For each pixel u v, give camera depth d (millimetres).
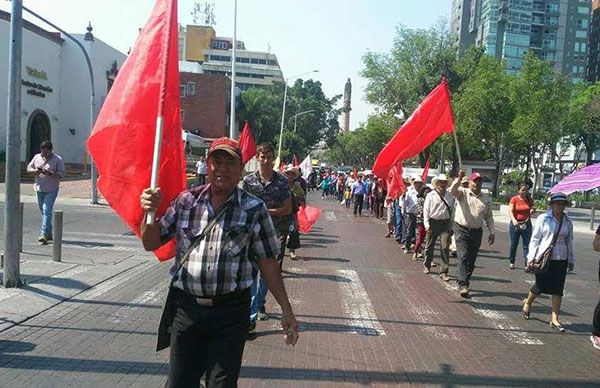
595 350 6488
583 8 126500
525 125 33531
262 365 5414
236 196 3277
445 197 10438
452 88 44156
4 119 33938
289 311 3377
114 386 4766
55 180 11766
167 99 3922
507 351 6289
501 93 34562
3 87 33844
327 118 92250
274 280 3361
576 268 13414
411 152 9336
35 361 5246
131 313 7004
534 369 5727
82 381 4840
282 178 6594
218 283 3160
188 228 3244
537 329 7324
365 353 5941
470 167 61344
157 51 3973
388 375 5332
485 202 9000
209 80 60219
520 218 12219
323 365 5512
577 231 24031
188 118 60031
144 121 3898
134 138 3881
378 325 7066
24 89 36031
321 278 10008
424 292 9250
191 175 28984
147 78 3934
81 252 10977
